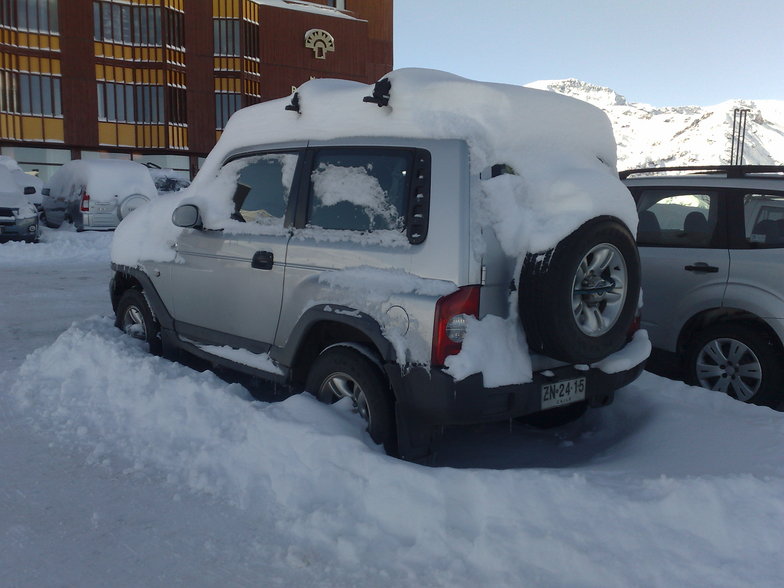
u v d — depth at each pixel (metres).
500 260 3.56
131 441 4.27
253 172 4.79
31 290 10.81
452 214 3.50
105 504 3.56
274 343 4.40
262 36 44.84
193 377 4.77
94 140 39.44
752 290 5.12
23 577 2.93
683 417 4.27
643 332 4.35
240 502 3.54
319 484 3.49
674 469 3.54
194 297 5.11
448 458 4.28
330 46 47.59
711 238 5.41
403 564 2.95
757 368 5.09
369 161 3.99
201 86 42.69
